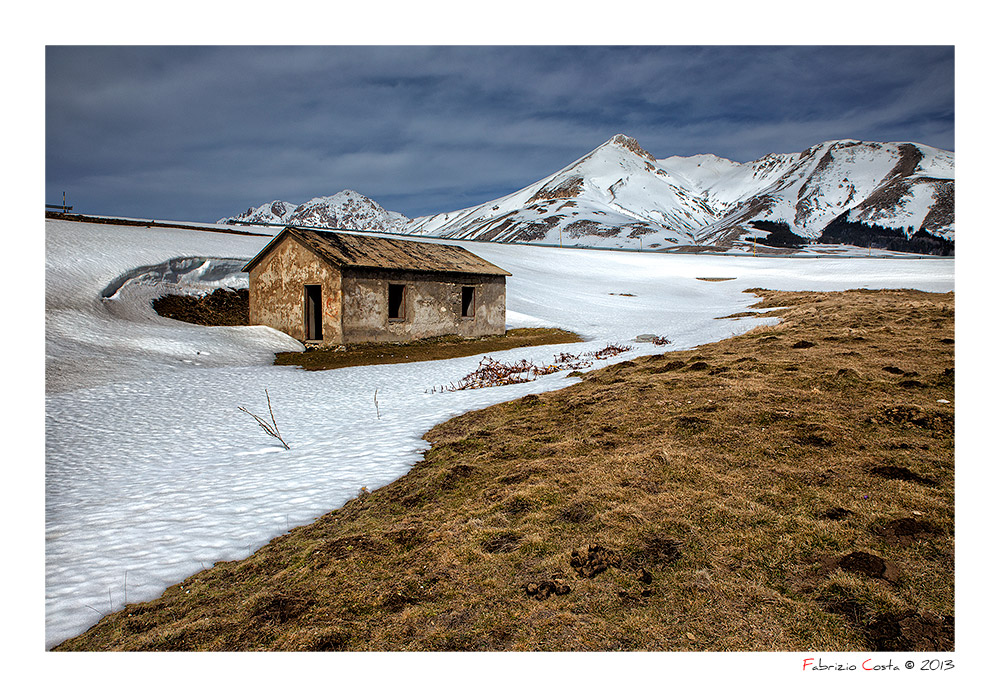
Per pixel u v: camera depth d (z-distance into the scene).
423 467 6.86
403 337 24.36
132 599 4.30
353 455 7.80
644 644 3.29
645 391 8.88
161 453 8.83
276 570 4.51
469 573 4.15
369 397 13.07
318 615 3.82
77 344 17.23
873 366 9.04
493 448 7.13
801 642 3.22
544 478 5.75
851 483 4.97
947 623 3.26
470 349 22.94
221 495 6.57
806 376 8.72
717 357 11.41
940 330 12.28
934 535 4.03
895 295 28.97
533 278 50.28
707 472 5.48
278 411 11.79
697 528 4.44
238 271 31.75
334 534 5.12
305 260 22.78
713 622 3.42
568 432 7.41
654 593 3.72
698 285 54.44
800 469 5.36
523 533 4.64
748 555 4.03
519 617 3.61
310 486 6.61
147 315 23.62
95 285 23.25
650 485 5.29
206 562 4.86
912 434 6.00
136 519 5.93
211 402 12.72
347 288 22.06
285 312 23.61
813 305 24.88
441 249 29.55
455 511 5.28
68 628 3.93
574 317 34.59
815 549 4.02
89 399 12.66
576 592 3.79
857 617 3.36
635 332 26.80
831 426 6.36
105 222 39.59
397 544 4.70
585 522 4.71
